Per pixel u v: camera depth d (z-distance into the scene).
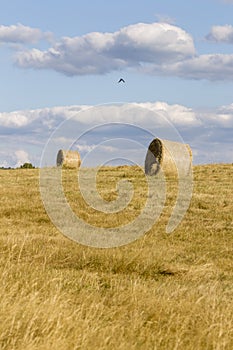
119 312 9.36
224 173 39.66
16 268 11.84
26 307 8.40
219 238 19.44
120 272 13.70
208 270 14.16
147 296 10.27
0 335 7.45
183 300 9.88
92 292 10.65
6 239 15.37
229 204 26.56
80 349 7.39
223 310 9.45
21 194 29.25
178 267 14.19
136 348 7.76
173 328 8.66
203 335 8.23
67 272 12.59
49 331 7.77
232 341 8.23
